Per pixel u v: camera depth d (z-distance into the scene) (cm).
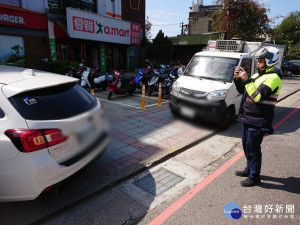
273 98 300
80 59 1343
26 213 259
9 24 930
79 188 307
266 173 369
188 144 460
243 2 1620
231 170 375
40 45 1085
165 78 886
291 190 323
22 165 217
